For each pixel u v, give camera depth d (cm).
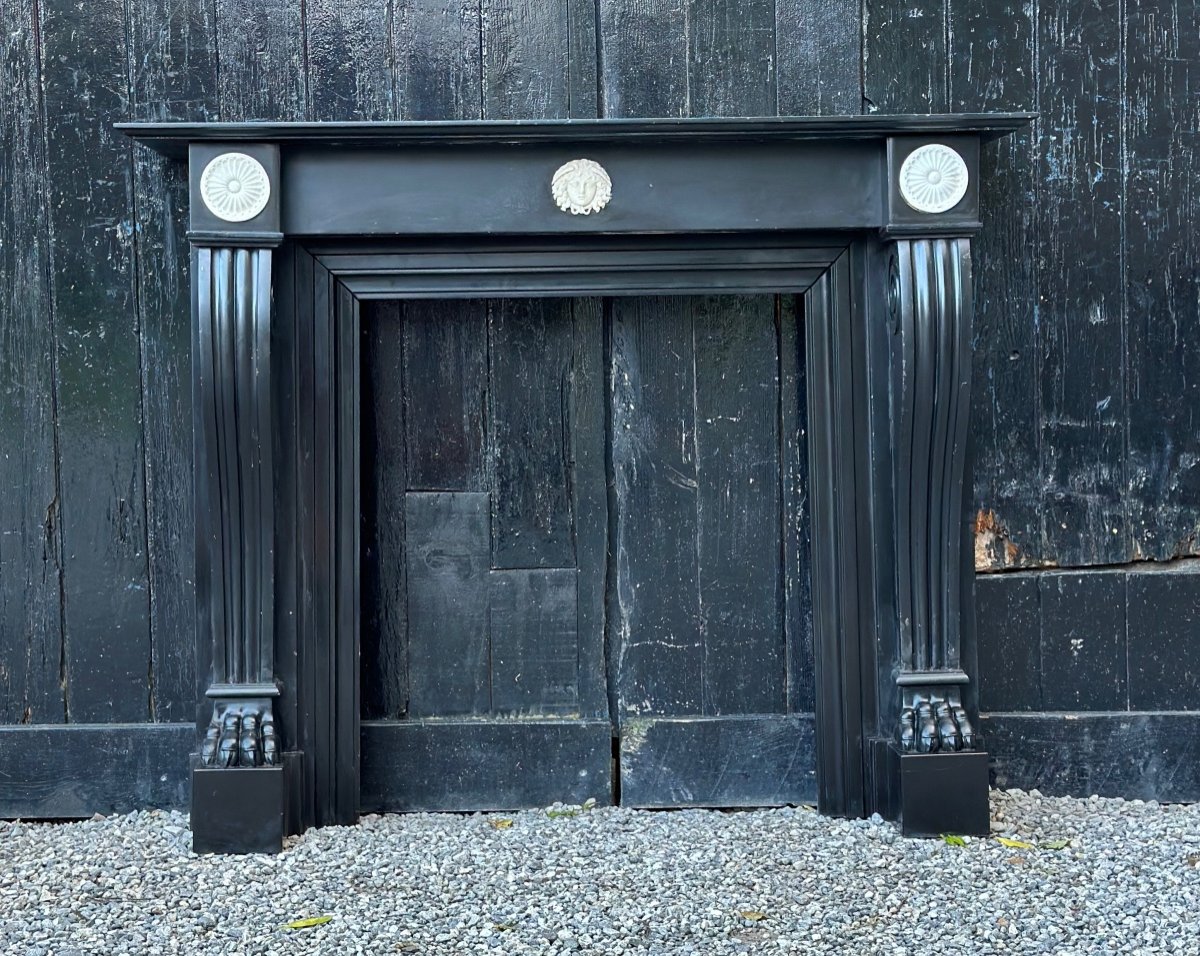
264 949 213
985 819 262
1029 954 210
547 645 285
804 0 276
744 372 283
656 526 284
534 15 274
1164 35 281
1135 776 284
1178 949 212
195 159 248
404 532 283
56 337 276
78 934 219
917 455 259
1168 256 282
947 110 278
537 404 283
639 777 284
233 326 250
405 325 281
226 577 258
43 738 279
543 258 266
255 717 259
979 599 284
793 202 258
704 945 214
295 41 273
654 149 257
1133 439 283
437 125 247
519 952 212
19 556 279
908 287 254
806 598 284
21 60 274
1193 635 282
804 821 274
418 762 283
